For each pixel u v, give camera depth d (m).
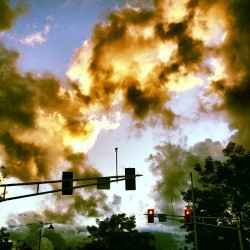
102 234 79.50
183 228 43.81
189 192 43.88
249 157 41.66
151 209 25.86
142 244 78.19
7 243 55.34
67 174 13.88
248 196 41.22
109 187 14.19
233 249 40.72
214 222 41.56
